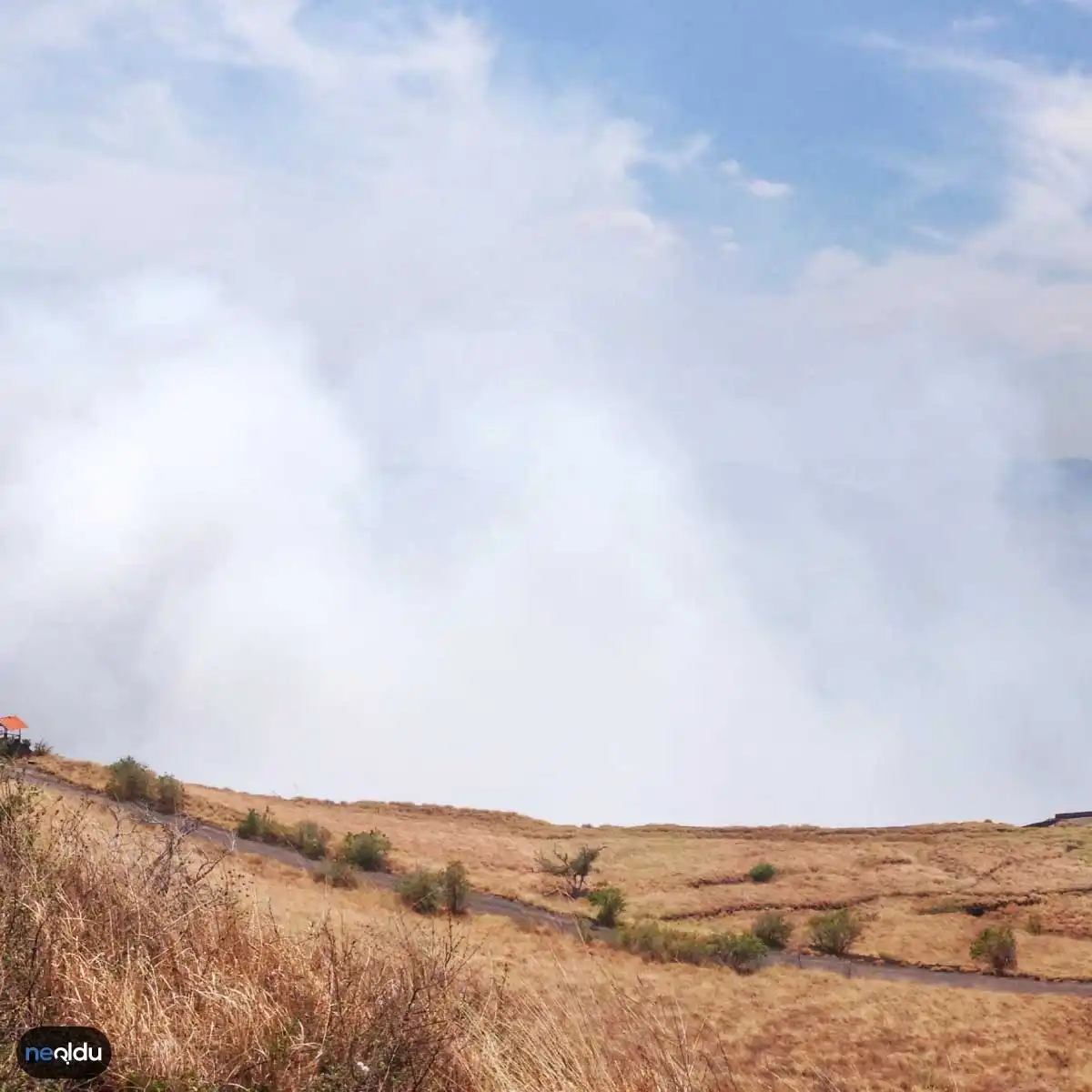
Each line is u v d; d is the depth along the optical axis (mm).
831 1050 21141
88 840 7793
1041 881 80250
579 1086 5387
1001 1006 35250
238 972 6352
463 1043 5754
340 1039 5789
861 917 66250
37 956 6000
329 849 55500
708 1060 6008
